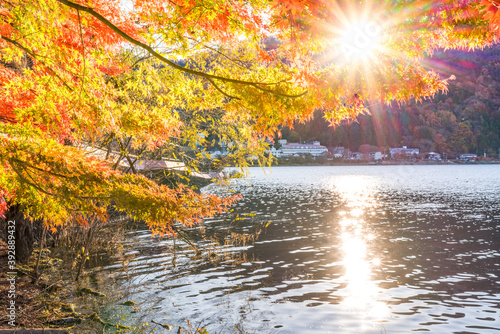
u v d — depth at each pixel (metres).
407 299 9.70
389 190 55.94
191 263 13.12
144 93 7.39
